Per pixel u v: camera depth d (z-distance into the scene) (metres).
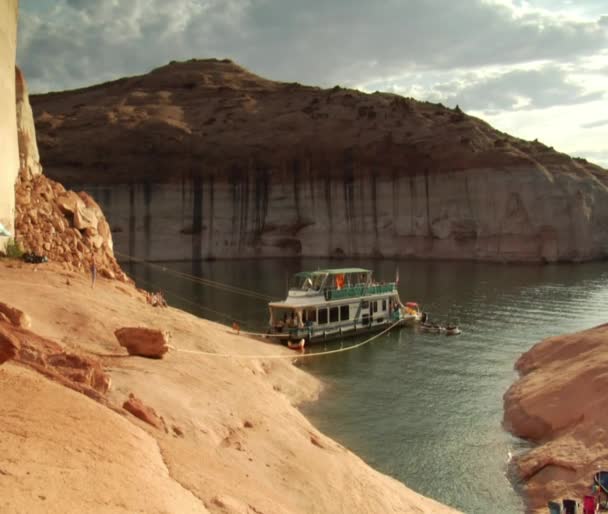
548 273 91.38
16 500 8.37
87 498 9.27
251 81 157.38
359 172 123.25
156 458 12.86
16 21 42.69
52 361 17.12
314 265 108.06
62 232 44.78
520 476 23.34
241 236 126.44
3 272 34.97
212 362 29.25
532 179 109.62
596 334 35.97
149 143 122.50
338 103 133.12
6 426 10.97
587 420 24.81
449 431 28.47
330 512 17.06
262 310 60.38
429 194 117.44
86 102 154.25
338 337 49.38
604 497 19.14
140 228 120.94
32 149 50.31
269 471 18.27
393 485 21.20
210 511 11.62
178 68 167.62
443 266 102.56
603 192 118.94
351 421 29.77
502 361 41.53
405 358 42.72
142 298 43.06
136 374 22.17
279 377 34.84
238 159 126.50
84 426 12.27
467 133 118.44
